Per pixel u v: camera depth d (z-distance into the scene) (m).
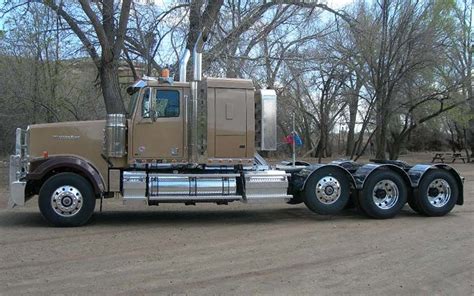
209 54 19.14
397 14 24.30
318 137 42.59
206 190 10.41
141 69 21.52
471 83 28.55
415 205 11.92
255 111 11.04
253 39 21.11
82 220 9.99
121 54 19.73
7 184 18.89
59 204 9.90
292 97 25.66
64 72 23.92
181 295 5.74
